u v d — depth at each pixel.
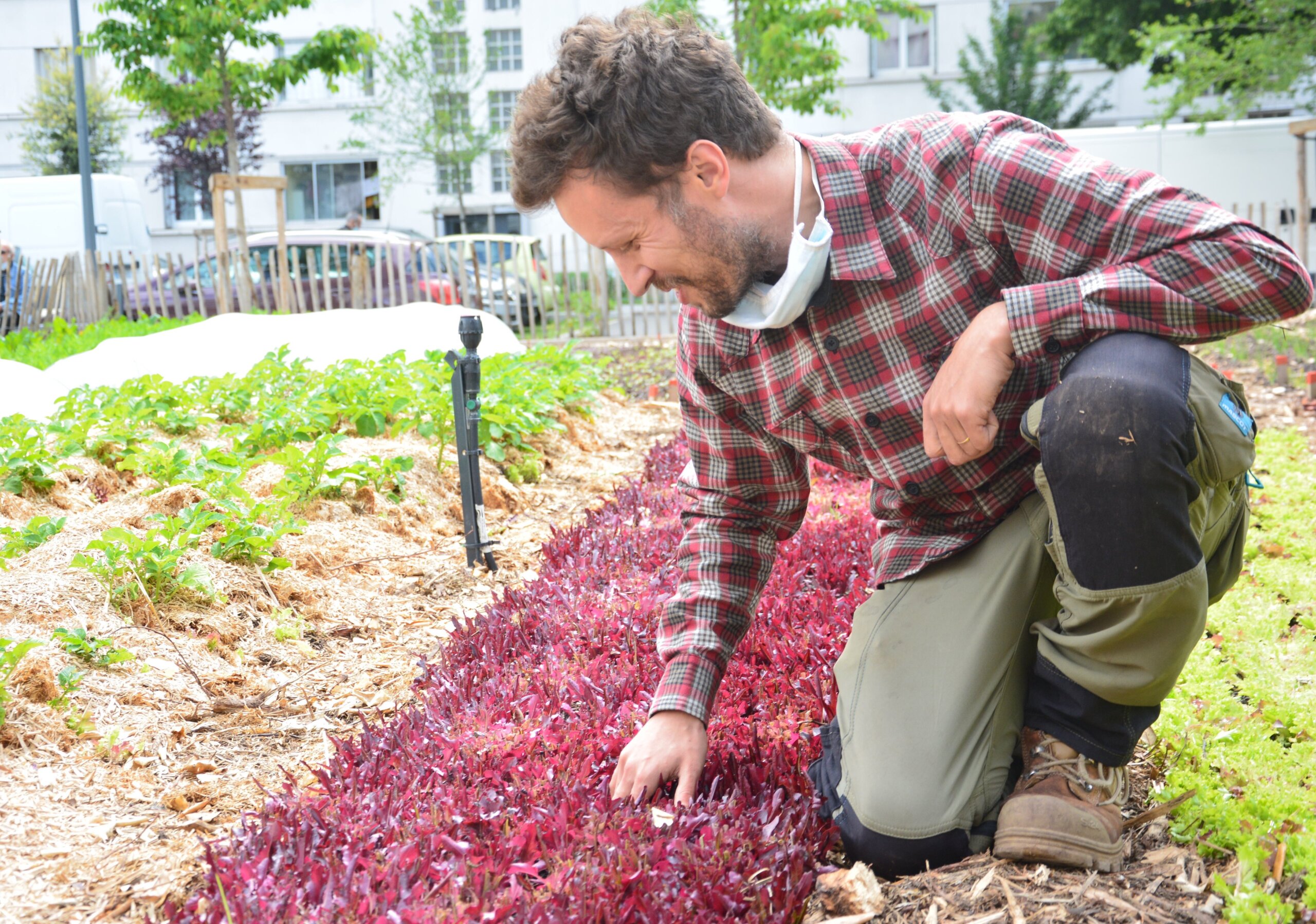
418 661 3.26
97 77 29.38
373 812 2.01
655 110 1.76
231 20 15.20
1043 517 2.12
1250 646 3.03
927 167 1.97
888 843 1.97
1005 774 2.08
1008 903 1.83
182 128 28.27
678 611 2.38
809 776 2.24
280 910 1.68
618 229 1.88
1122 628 1.84
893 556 2.32
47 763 2.43
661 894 1.75
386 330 8.54
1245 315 1.82
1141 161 18.39
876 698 2.11
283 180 14.01
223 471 4.25
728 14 17.45
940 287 2.02
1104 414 1.77
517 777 2.17
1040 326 1.87
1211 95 26.27
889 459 2.19
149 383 6.01
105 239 19.52
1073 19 24.77
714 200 1.85
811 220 1.97
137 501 4.16
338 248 14.01
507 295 15.20
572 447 6.49
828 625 2.98
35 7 29.91
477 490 4.12
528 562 4.36
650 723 2.23
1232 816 2.02
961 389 1.92
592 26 1.83
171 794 2.38
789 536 2.56
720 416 2.37
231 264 14.48
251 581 3.57
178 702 2.84
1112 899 1.83
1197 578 1.81
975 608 2.12
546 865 1.86
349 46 16.05
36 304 15.48
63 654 2.84
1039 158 1.91
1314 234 17.94
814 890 1.95
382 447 5.31
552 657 2.87
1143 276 1.84
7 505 4.10
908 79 27.38
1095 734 1.97
